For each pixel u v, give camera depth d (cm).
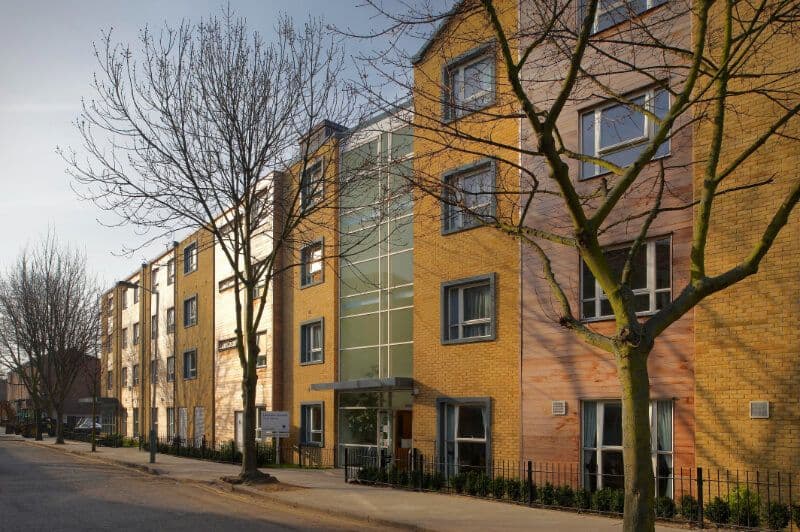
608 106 1439
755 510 1077
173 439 3306
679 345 1272
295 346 2553
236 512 1320
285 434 2039
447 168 1773
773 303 1134
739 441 1152
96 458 2931
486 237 1688
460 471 1702
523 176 1562
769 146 1166
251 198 1902
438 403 1775
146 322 4356
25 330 4512
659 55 1319
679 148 1298
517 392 1571
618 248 1402
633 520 735
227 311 3153
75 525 1156
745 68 1186
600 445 1401
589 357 1427
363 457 1961
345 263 2300
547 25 941
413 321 1942
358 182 1917
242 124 1723
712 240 1224
